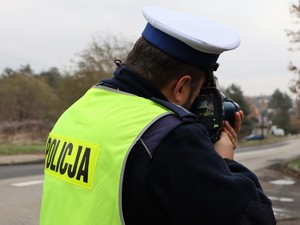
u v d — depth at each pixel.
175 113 1.26
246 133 72.00
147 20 1.33
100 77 32.09
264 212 1.22
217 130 1.44
